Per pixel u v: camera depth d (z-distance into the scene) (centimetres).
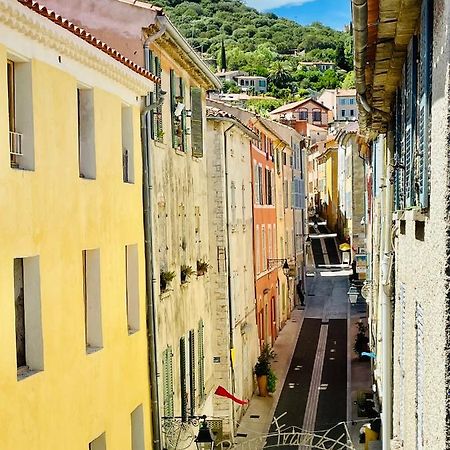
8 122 928
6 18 889
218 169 2494
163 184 1703
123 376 1352
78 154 1196
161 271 1675
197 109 2105
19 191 934
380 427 1941
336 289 5356
